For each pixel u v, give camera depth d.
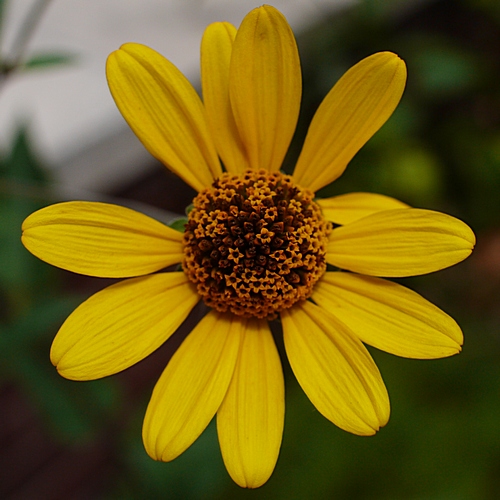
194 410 0.12
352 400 0.12
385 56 0.13
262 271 0.13
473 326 0.21
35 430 0.22
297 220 0.13
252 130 0.13
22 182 0.17
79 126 0.20
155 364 0.23
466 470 0.18
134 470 0.18
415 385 0.19
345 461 0.18
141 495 0.18
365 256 0.13
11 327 0.16
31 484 0.21
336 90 0.13
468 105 0.24
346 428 0.12
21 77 0.21
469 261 0.22
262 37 0.13
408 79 0.21
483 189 0.22
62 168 0.20
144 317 0.13
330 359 0.13
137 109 0.13
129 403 0.21
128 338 0.13
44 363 0.17
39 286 0.17
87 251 0.12
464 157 0.22
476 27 0.25
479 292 0.22
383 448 0.18
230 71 0.13
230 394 0.13
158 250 0.13
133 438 0.18
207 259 0.13
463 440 0.18
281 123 0.13
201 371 0.13
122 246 0.13
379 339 0.13
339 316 0.13
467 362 0.19
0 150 0.19
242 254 0.13
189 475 0.17
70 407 0.17
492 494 0.18
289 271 0.13
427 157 0.20
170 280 0.13
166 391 0.12
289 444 0.18
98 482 0.22
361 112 0.13
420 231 0.13
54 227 0.12
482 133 0.23
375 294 0.13
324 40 0.21
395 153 0.20
